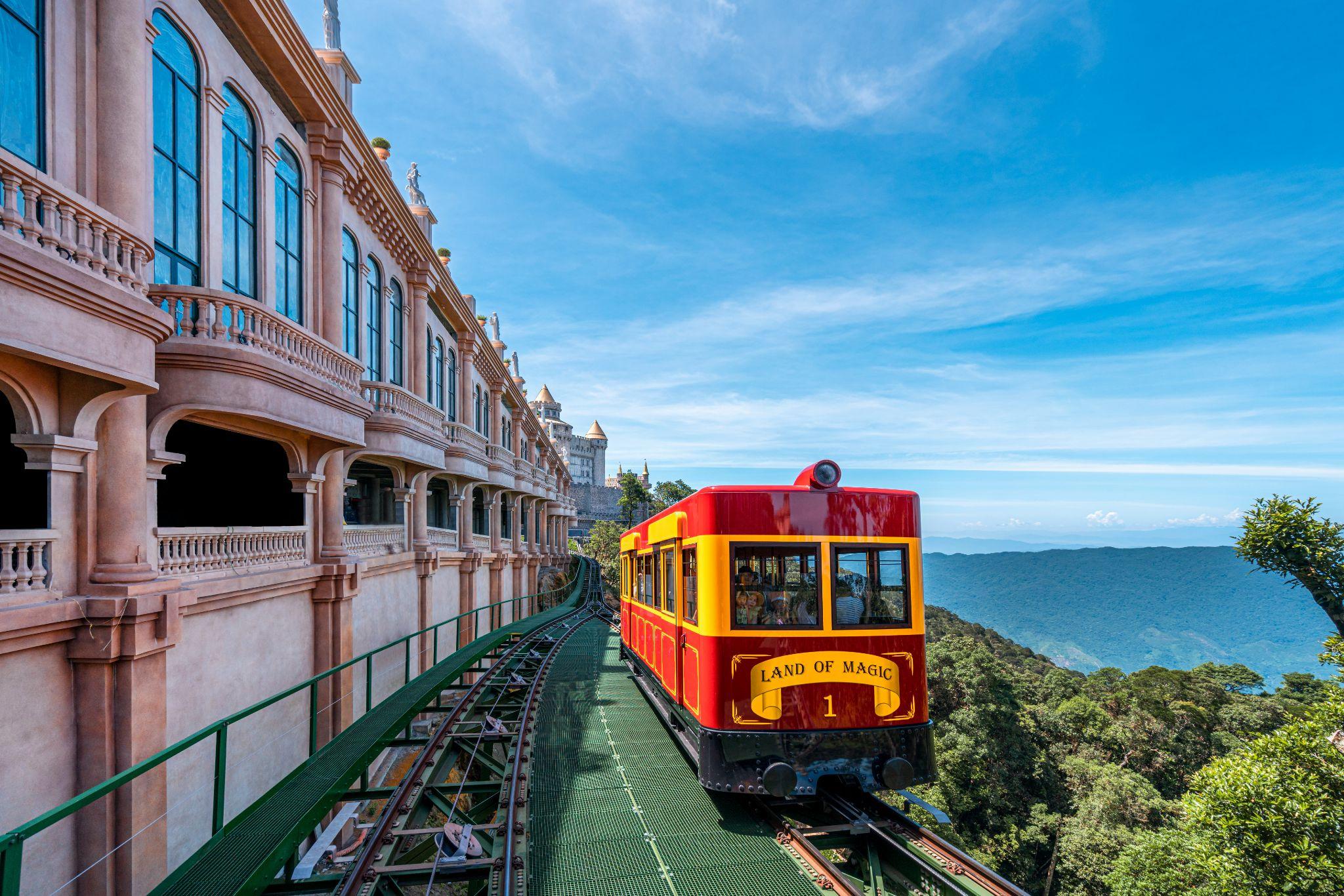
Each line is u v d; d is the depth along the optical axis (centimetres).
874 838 643
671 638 891
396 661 1534
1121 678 6216
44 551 633
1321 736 1196
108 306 605
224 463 1203
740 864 595
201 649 838
